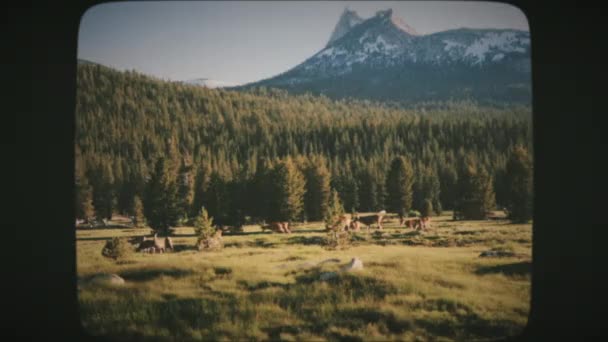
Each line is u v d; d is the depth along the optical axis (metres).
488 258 7.93
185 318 6.99
